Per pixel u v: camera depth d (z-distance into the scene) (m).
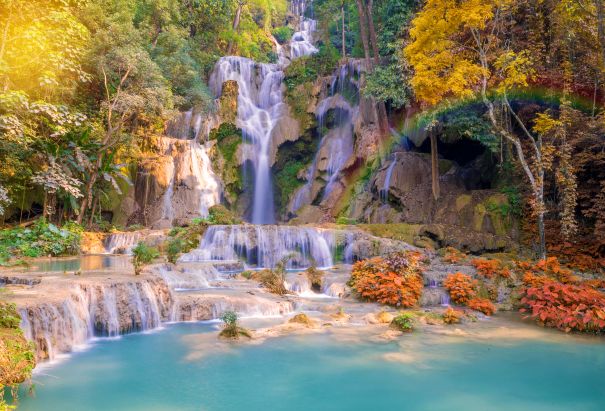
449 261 13.20
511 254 14.55
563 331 8.25
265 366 6.18
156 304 8.37
